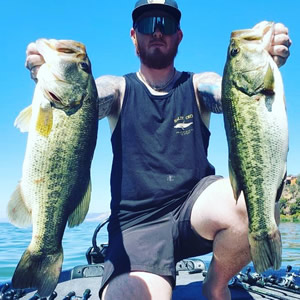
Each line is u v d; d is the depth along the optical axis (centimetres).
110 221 98
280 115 85
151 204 95
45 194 80
